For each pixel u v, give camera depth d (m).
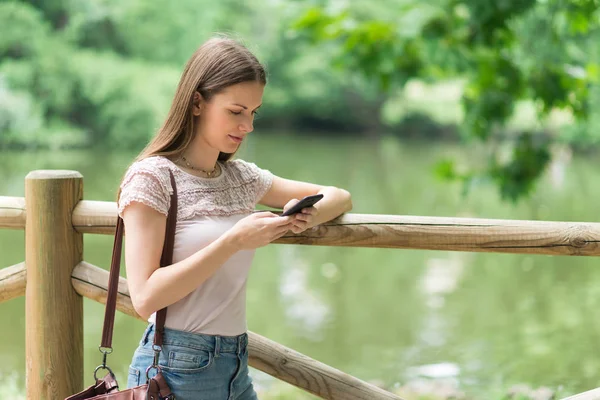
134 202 1.85
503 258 9.21
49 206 2.45
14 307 6.75
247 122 1.91
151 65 29.66
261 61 2.02
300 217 1.83
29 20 25.98
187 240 1.89
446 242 2.29
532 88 6.95
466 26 7.00
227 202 2.00
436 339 6.09
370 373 5.21
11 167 18.42
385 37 7.27
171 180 1.90
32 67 25.69
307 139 32.31
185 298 1.90
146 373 1.91
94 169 18.53
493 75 7.00
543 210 12.97
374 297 7.47
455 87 35.16
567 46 7.62
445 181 7.23
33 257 2.48
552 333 6.23
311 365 2.43
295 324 6.49
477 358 5.50
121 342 5.77
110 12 29.47
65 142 24.50
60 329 2.51
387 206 13.81
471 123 7.09
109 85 26.08
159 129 2.00
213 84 1.88
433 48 7.11
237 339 1.97
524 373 5.15
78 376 2.56
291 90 36.22
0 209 2.51
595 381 4.95
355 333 6.23
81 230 2.49
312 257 9.41
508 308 7.02
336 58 7.53
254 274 8.44
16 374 4.97
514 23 6.88
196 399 1.91
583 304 7.13
